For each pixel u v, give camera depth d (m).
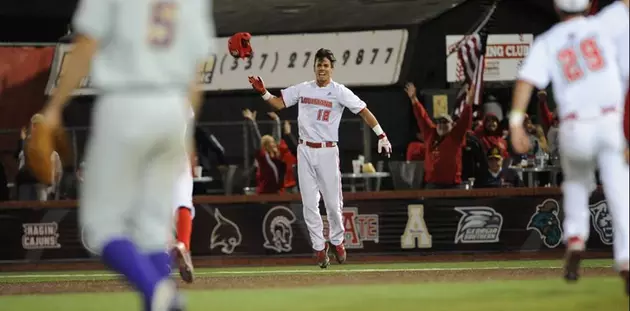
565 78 19.47
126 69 14.66
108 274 33.06
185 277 23.45
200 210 38.59
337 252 32.59
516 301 19.98
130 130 14.51
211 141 46.56
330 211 31.80
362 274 27.77
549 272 26.67
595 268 28.19
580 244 20.34
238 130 49.22
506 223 38.25
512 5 51.16
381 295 21.58
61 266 38.44
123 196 14.92
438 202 38.25
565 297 20.42
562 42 19.52
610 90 19.30
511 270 28.06
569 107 19.50
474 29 50.66
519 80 19.73
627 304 19.22
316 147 31.03
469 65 46.56
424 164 41.53
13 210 39.06
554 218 38.19
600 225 37.78
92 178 14.84
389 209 38.19
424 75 50.88
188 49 15.04
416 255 38.12
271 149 40.91
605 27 19.53
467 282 23.84
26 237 38.94
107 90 14.73
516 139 19.66
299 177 31.41
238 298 21.56
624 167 19.50
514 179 41.91
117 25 14.71
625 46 19.73
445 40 50.72
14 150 48.69
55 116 14.53
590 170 20.19
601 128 19.27
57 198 42.91
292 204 38.22
